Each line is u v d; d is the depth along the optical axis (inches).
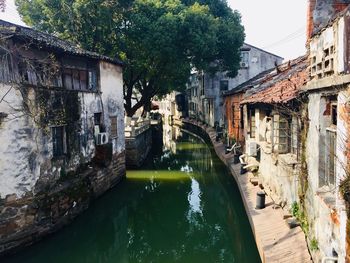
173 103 2422.5
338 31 236.1
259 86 762.2
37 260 458.0
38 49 486.6
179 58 995.3
